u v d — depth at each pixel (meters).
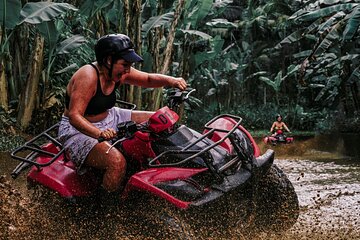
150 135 5.05
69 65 15.66
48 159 5.46
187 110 21.50
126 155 5.11
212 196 4.70
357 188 8.09
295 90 23.09
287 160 12.16
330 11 13.18
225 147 5.22
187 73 17.36
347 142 13.44
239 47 24.98
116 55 4.96
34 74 14.80
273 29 23.81
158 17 14.68
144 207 4.73
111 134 4.65
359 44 14.64
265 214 5.42
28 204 5.22
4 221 5.04
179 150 4.93
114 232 4.94
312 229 5.55
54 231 5.09
